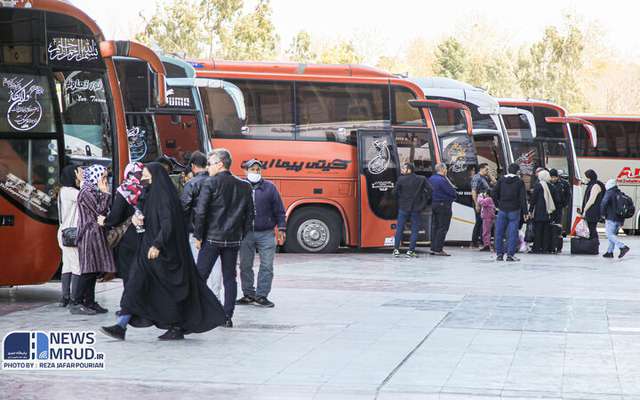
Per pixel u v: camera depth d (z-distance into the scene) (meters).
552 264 24.30
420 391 9.52
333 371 10.42
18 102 15.30
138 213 12.26
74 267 14.23
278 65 27.25
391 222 27.16
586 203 27.98
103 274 14.19
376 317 14.34
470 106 32.00
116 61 23.89
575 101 83.88
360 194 26.95
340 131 27.23
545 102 35.16
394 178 27.33
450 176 29.84
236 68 26.98
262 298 15.36
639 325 13.73
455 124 30.06
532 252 28.36
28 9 15.42
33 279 15.37
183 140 25.66
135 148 23.86
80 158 15.80
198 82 25.50
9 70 15.27
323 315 14.50
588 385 9.80
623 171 42.00
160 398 9.17
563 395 9.38
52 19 15.63
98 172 14.30
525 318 14.34
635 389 9.64
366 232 27.02
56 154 15.51
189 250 12.16
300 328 13.28
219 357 11.16
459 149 29.95
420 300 16.38
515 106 35.16
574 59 83.88
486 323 13.80
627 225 41.97
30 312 14.43
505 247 29.02
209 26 51.09
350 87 27.38
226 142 26.55
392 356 11.27
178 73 25.67
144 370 10.39
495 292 17.77
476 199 28.73
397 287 18.36
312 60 67.12
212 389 9.57
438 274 21.11
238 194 13.42
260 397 9.27
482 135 32.16
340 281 19.33
